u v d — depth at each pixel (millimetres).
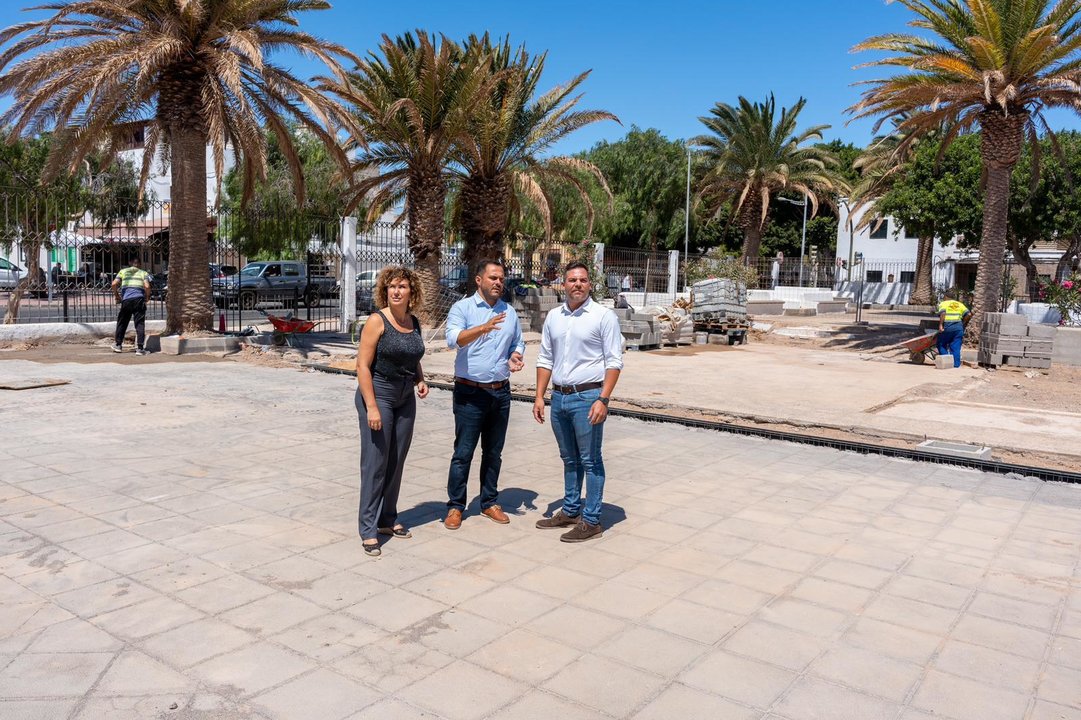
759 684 3338
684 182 44031
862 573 4621
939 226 27438
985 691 3320
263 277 25750
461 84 18562
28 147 27297
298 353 14789
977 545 5152
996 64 15531
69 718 2969
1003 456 7699
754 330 23938
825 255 50062
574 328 4988
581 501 5305
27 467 6527
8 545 4766
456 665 3439
